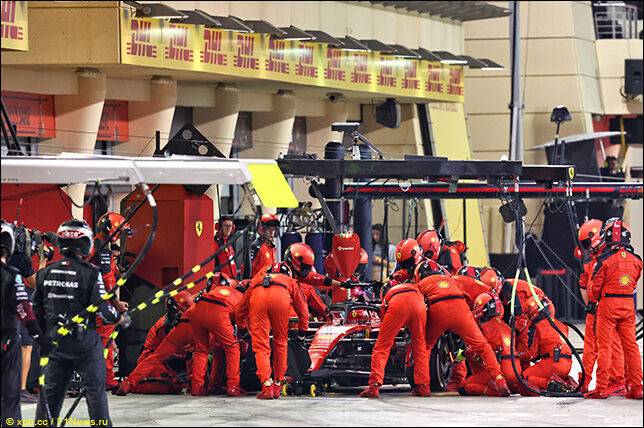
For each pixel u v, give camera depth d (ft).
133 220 177.06
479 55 381.81
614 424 129.39
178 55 220.84
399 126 325.83
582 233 152.87
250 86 267.80
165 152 183.93
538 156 383.45
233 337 156.04
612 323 151.23
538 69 382.22
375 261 240.12
